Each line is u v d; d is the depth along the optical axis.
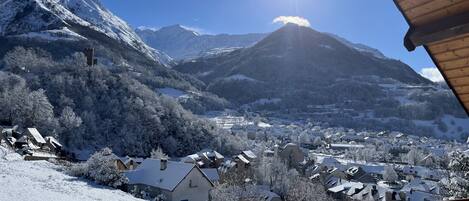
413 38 5.51
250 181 59.66
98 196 28.33
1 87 91.56
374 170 89.75
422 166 96.00
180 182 38.88
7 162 37.62
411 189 56.22
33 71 120.50
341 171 82.62
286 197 54.72
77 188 30.20
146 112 102.38
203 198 40.84
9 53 154.25
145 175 42.16
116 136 95.81
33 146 63.38
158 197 37.47
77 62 119.50
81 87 104.75
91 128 92.94
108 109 101.81
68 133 86.00
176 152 100.81
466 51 5.51
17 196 21.73
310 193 54.34
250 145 116.25
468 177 19.73
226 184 45.66
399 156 123.50
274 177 62.22
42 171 36.28
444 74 6.24
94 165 38.53
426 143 149.38
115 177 37.91
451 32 4.96
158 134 101.31
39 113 83.25
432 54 5.91
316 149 140.38
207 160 79.38
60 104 95.81
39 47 191.88
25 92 84.75
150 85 187.12
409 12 5.42
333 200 59.00
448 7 4.91
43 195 23.38
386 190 56.31
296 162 90.00
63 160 55.06
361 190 62.12
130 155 92.81
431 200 48.53
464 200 5.50
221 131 116.06
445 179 23.44
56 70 115.06
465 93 6.43
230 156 104.94
